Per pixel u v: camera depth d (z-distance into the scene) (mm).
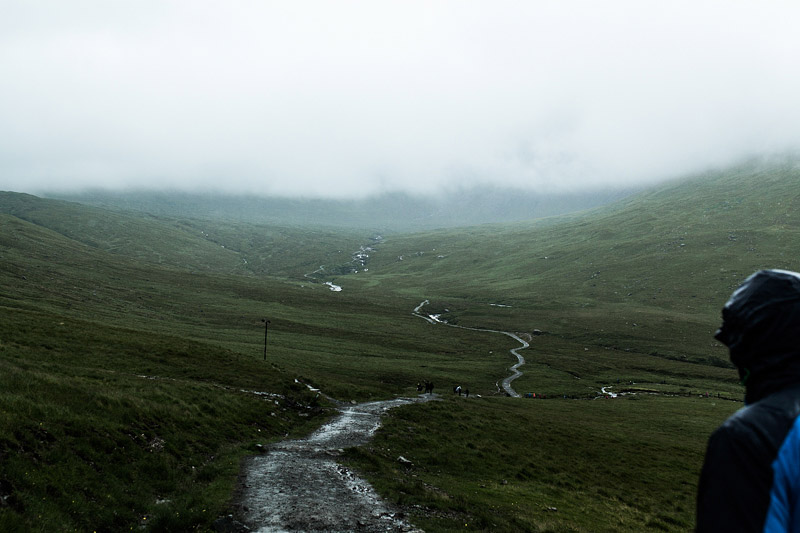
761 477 2205
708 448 2527
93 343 63406
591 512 31156
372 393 77750
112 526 17156
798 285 2783
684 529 31516
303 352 127812
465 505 25719
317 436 42625
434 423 56969
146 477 22453
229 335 141750
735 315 2896
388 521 21688
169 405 35656
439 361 150875
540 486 36969
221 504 21547
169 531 17938
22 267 188125
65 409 24609
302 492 24484
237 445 33156
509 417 70000
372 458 34625
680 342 195250
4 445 18188
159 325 139250
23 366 40375
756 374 2781
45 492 16828
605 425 83750
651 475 49969
